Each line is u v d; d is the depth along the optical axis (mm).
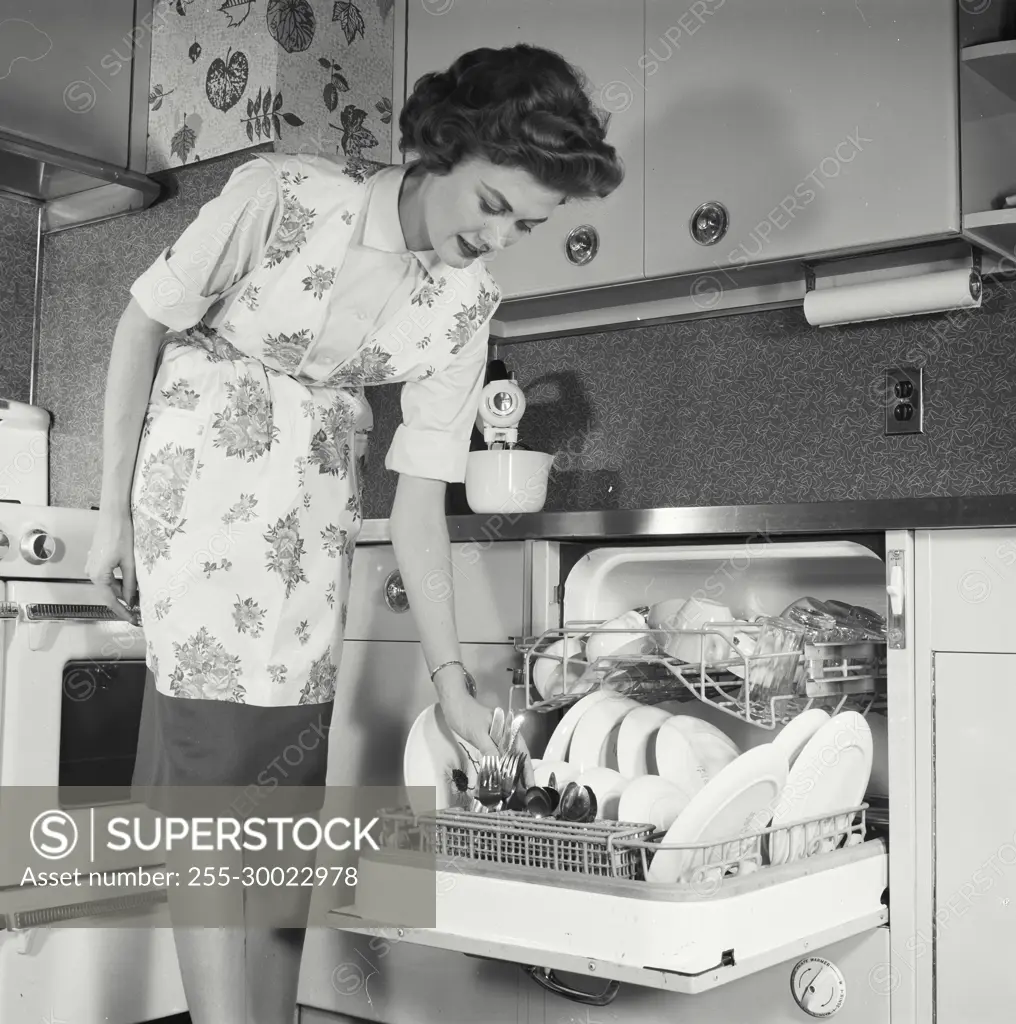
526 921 1245
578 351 2229
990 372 1833
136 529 1424
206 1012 1424
